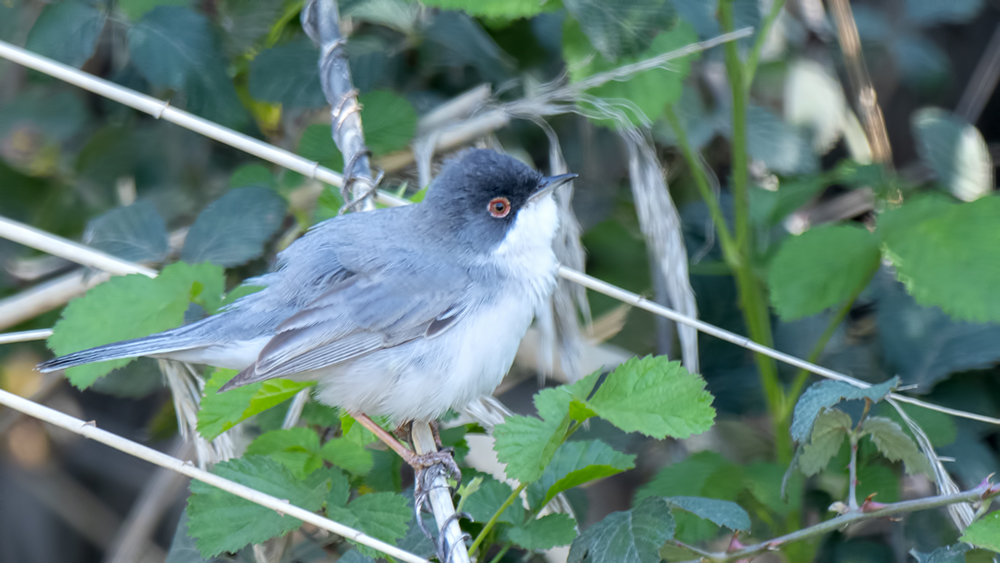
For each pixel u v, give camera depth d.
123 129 9.90
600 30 7.74
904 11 11.16
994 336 8.34
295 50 9.02
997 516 5.77
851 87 11.74
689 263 9.77
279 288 7.07
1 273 9.88
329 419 8.00
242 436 8.82
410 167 9.64
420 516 6.63
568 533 6.59
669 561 6.83
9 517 11.20
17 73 9.99
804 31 11.28
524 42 9.93
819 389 7.08
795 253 7.91
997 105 12.08
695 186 10.82
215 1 9.34
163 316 7.31
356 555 6.67
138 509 10.06
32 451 11.21
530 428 6.11
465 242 7.26
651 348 10.34
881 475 8.34
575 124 10.55
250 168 8.95
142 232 8.65
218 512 6.48
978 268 7.12
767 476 8.02
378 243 7.23
